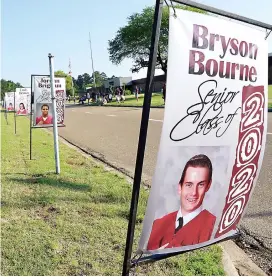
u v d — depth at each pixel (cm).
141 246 225
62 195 444
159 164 212
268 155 707
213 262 288
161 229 227
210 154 233
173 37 202
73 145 987
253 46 244
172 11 200
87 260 289
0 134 1195
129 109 2675
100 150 882
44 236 330
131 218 216
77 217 375
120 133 1205
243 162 258
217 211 254
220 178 245
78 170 596
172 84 204
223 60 225
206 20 214
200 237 251
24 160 683
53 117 554
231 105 236
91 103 4738
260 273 289
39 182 501
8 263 285
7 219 371
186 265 282
